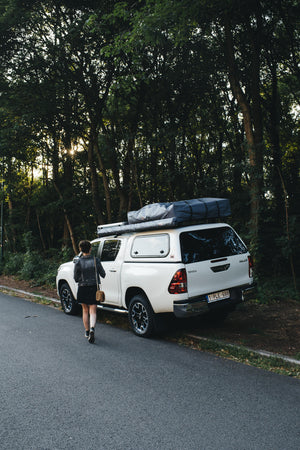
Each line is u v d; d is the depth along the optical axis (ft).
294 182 41.98
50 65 42.32
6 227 80.59
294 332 20.44
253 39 36.11
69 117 47.29
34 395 13.80
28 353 18.97
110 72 44.27
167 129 41.52
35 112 42.91
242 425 10.92
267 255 34.96
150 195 49.62
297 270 35.63
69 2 39.55
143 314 20.95
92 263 21.09
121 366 16.49
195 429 10.82
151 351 18.45
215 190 40.24
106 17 30.60
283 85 51.80
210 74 44.80
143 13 26.86
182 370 15.67
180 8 25.46
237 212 38.24
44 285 45.37
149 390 13.78
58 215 66.90
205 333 20.90
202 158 47.14
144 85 42.96
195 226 20.25
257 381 14.16
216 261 19.69
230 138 50.75
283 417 11.29
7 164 56.70
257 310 25.72
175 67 43.21
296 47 42.73
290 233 30.60
